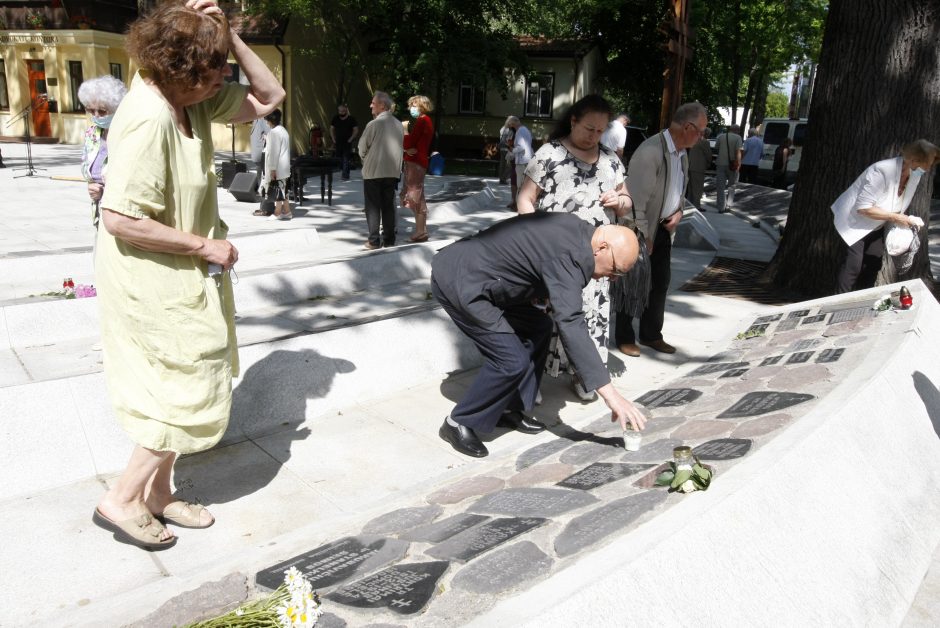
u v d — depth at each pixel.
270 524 3.12
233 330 3.09
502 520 2.79
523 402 3.84
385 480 3.54
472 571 2.35
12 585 2.66
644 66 30.27
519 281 3.54
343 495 3.38
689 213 11.37
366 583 2.36
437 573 2.36
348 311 6.04
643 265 5.07
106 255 2.63
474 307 3.60
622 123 12.93
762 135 26.17
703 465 2.99
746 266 9.12
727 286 7.96
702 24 27.45
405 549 2.62
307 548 2.76
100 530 3.03
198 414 2.74
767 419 3.51
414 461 3.74
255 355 4.18
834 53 7.21
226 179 14.84
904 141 7.01
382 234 9.08
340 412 4.32
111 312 2.65
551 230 3.43
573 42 29.92
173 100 2.65
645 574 2.13
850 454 3.14
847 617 2.49
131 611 2.39
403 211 12.71
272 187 11.54
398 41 24.58
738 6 28.42
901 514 3.10
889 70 6.95
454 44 24.12
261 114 3.12
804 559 2.55
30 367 4.40
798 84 38.28
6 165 18.52
